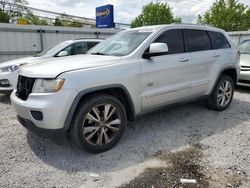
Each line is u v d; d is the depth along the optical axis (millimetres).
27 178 2805
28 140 3777
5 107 5699
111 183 2711
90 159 3215
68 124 3018
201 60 4480
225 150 3430
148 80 3695
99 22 26094
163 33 4051
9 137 3893
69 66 3156
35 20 38469
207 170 2934
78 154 3346
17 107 3291
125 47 3879
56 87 2939
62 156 3297
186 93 4320
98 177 2816
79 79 3035
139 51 3682
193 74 4383
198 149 3471
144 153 3363
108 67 3311
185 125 4379
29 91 3180
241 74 6727
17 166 3053
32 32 13141
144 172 2910
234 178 2773
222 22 36250
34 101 3033
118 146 3557
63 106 2943
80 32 14797
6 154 3348
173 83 4074
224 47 5145
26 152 3406
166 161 3150
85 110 3117
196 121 4574
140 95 3633
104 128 3346
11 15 37219
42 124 2996
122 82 3391
